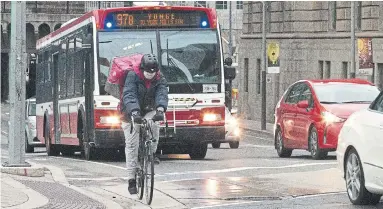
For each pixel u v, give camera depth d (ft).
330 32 215.51
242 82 270.26
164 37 98.94
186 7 99.50
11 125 75.46
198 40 99.81
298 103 104.63
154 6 98.94
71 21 114.11
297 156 112.68
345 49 205.67
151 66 58.34
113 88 60.54
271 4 250.16
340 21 209.67
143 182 61.05
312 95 104.12
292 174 78.18
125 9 98.48
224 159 103.30
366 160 56.49
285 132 109.40
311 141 102.63
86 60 102.17
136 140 61.05
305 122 103.96
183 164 92.22
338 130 99.19
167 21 99.19
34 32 406.62
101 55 97.96
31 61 153.48
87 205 56.34
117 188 69.21
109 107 97.50
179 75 98.89
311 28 225.56
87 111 102.73
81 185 71.31
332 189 66.80
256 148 138.41
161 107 58.54
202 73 99.35
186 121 98.53
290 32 237.25
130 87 58.75
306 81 107.55
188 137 98.68
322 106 101.45
